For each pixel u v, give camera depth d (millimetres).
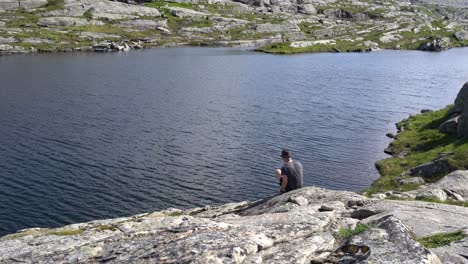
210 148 59781
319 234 12523
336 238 12477
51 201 42688
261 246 11266
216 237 11094
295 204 17531
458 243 11781
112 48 184375
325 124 74250
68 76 116562
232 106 85125
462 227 13180
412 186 41219
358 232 11734
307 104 89125
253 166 53531
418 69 141875
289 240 12156
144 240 11742
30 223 38406
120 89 99500
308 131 69750
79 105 82875
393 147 60188
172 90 99750
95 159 54250
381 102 92125
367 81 118000
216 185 47594
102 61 148875
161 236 11977
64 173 49562
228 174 50781
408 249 9859
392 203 16359
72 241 13805
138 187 46531
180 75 122125
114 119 73312
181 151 58188
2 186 45500
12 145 58500
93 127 68250
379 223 11688
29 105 81938
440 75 129000
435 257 9656
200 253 10141
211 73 127188
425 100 94250
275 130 69750
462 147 45000
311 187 20094
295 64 151625
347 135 68062
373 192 42188
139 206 42281
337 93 101125
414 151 57188
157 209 41719
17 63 140625
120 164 52875
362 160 56625
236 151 58875
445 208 15609
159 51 184250
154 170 51312
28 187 45531
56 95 91375
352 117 79438
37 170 50156
